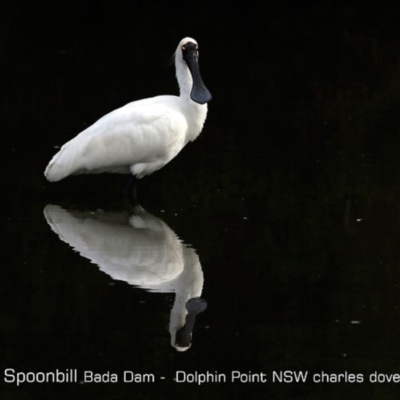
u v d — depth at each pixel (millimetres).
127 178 17469
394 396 10289
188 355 10914
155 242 14219
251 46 31266
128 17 35938
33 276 12867
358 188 16844
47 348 11070
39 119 21672
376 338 11312
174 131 16344
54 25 34156
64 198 16484
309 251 13938
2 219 15211
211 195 16656
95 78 26312
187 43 16703
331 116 22422
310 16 36281
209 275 12977
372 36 32781
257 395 10367
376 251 13977
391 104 23734
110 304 12062
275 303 12141
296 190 16844
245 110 23000
